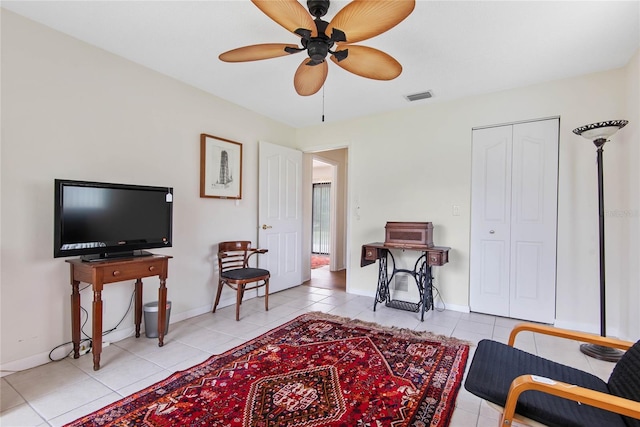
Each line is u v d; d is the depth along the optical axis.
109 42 2.38
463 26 2.10
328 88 3.17
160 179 2.89
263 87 3.19
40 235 2.18
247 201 3.83
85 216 2.18
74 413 1.68
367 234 4.04
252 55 1.94
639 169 2.41
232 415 1.66
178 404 1.75
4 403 1.76
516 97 3.14
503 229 3.23
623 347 1.36
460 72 2.79
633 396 1.14
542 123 3.04
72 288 2.28
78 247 2.14
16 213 2.07
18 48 2.06
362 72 2.15
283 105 3.69
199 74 2.91
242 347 2.48
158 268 2.46
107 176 2.52
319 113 3.96
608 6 1.88
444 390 1.89
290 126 4.54
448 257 3.48
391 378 2.03
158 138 2.88
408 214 3.74
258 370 2.12
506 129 3.21
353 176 4.14
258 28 2.19
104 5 1.95
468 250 3.39
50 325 2.23
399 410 1.71
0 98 1.99
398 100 3.49
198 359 2.29
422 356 2.34
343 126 4.24
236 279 3.12
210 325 2.97
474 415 1.68
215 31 2.23
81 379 2.01
